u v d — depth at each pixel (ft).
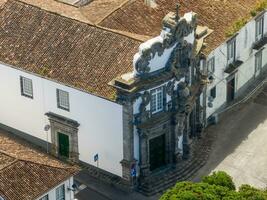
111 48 290.15
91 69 287.48
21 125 313.94
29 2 320.09
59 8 318.45
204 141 317.22
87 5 321.52
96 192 287.28
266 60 368.27
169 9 321.93
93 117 288.10
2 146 270.26
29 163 256.52
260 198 224.33
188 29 287.28
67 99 293.23
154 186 288.51
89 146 294.46
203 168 301.02
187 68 292.61
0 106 317.63
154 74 278.87
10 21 313.32
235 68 335.47
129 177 285.84
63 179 257.14
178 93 290.15
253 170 300.61
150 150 290.76
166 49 280.51
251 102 344.08
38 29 306.76
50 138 304.71
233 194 224.33
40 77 295.69
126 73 278.26
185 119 297.33
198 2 330.34
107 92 279.69
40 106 303.27
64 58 294.46
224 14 332.60
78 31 299.58
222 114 334.65
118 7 313.12
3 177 249.14
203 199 221.87
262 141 317.42
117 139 285.02
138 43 288.51
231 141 317.42
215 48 316.40
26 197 247.29
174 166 298.15
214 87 326.44
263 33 360.28
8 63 302.25
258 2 348.79
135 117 279.69
